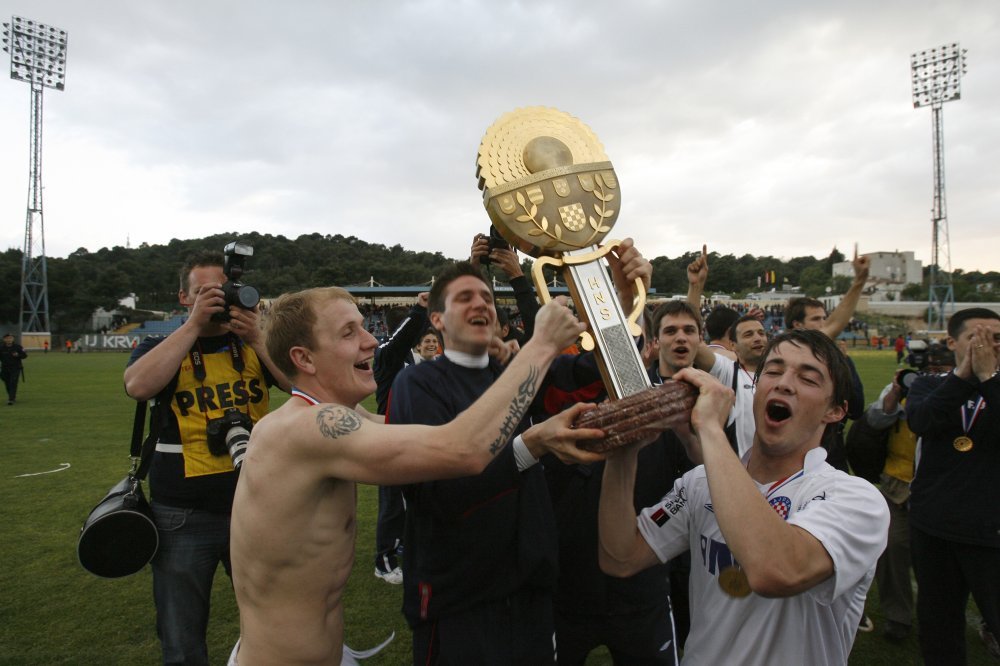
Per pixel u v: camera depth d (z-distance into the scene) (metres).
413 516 2.30
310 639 1.87
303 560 1.84
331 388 2.00
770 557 1.42
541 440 1.84
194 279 3.34
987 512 2.94
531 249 2.08
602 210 2.15
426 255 98.06
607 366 1.99
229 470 2.97
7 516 6.29
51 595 4.55
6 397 16.20
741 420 3.73
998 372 3.00
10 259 68.50
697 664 1.84
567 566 2.74
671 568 3.25
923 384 3.40
